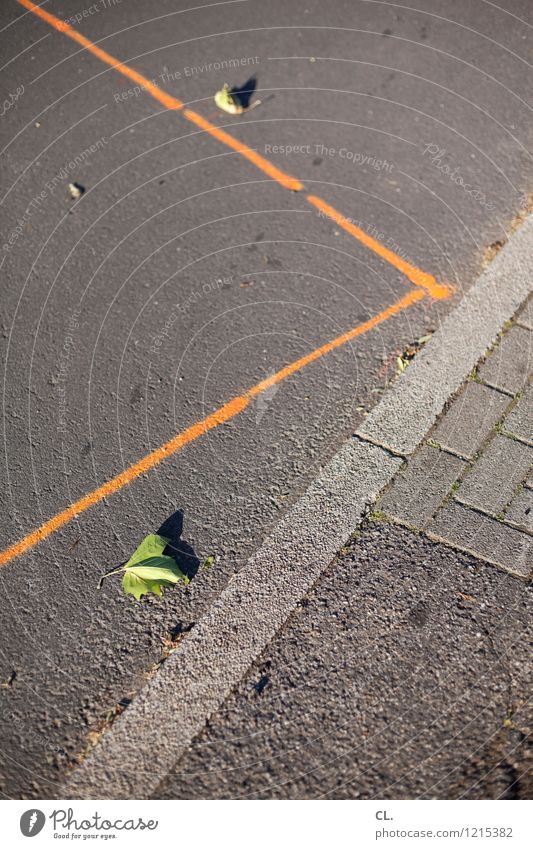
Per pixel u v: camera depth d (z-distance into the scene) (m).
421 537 2.48
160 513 2.66
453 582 2.38
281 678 2.23
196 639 2.34
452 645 2.25
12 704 2.27
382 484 2.62
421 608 2.33
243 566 2.49
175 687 2.24
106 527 2.65
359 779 2.04
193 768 2.09
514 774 1.99
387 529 2.52
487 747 2.05
